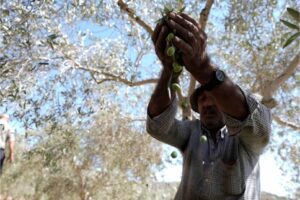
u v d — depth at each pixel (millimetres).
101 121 8414
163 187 10562
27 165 12648
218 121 2160
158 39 1528
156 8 6512
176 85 1810
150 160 9859
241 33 6688
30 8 4812
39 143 7730
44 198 13672
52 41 5199
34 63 5383
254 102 1603
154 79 7113
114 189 11281
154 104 1976
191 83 6773
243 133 1761
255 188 2057
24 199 15203
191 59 1452
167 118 2012
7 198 15203
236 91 1529
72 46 6000
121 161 9773
